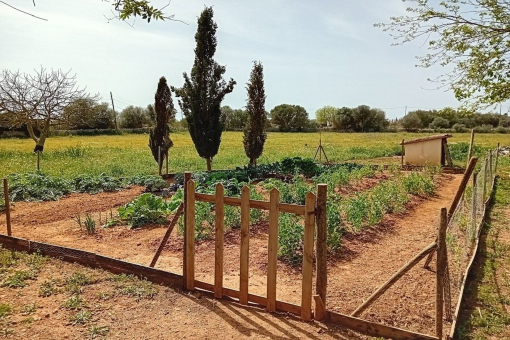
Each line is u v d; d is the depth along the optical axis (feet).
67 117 96.68
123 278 20.12
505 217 34.37
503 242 27.25
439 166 67.72
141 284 19.44
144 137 178.19
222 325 15.69
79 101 97.04
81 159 89.15
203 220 29.68
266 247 25.76
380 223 31.81
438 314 13.80
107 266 21.43
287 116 279.28
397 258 24.36
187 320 16.12
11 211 37.09
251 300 17.29
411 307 17.72
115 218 33.91
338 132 258.16
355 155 99.91
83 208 38.06
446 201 42.60
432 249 14.30
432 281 20.66
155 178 50.85
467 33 39.14
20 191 41.88
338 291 19.39
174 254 24.95
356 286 20.02
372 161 89.56
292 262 22.91
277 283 20.40
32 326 15.57
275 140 175.01
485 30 38.73
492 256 24.36
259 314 16.53
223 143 152.05
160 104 64.13
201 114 63.05
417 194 44.80
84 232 30.07
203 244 26.50
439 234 13.83
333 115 280.92
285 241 23.26
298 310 16.11
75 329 15.40
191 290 18.83
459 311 17.19
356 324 15.19
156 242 27.20
